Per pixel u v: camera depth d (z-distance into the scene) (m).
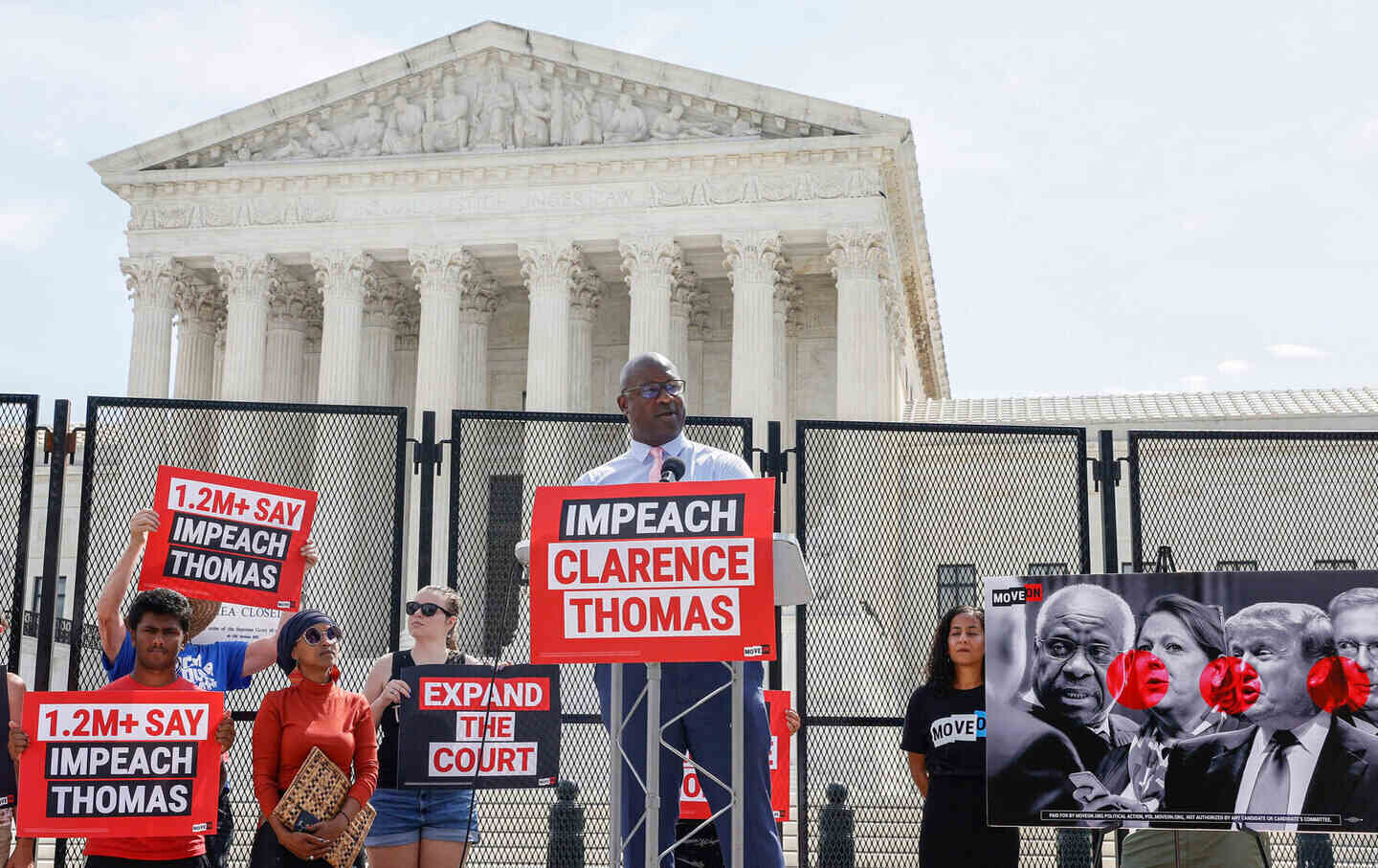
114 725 11.08
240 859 14.27
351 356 55.12
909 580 14.15
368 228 55.62
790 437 59.69
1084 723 11.20
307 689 11.09
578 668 14.21
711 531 9.30
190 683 11.53
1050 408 55.75
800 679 13.66
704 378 60.59
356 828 10.95
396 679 12.45
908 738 11.98
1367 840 14.30
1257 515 14.19
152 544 12.60
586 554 9.41
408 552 40.25
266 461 14.14
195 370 60.19
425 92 56.91
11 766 11.16
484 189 55.38
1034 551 14.16
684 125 54.88
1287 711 10.99
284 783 10.90
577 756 14.02
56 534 13.20
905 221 57.22
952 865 11.50
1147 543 14.18
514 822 15.27
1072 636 11.32
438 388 54.25
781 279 55.66
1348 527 14.05
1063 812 11.12
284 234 55.91
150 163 56.78
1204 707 11.09
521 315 62.44
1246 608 11.17
